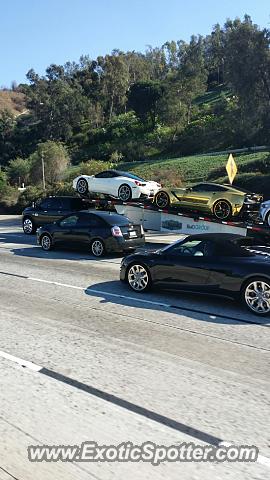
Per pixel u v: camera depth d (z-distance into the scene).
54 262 14.09
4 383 5.45
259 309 8.30
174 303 9.13
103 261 14.27
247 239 9.43
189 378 5.57
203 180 42.72
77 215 15.77
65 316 8.23
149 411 4.75
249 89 39.06
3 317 8.20
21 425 4.50
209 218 18.00
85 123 109.00
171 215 19.03
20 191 47.12
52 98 109.25
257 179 33.41
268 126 40.72
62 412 4.74
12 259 14.70
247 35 38.69
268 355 6.34
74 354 6.38
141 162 64.62
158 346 6.68
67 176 49.62
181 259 9.27
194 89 84.75
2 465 3.88
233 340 6.96
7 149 103.00
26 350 6.54
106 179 21.38
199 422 4.54
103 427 4.45
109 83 114.44
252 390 5.25
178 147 72.50
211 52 125.00
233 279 8.53
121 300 9.35
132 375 5.66
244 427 4.45
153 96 85.75
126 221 15.23
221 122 71.81
